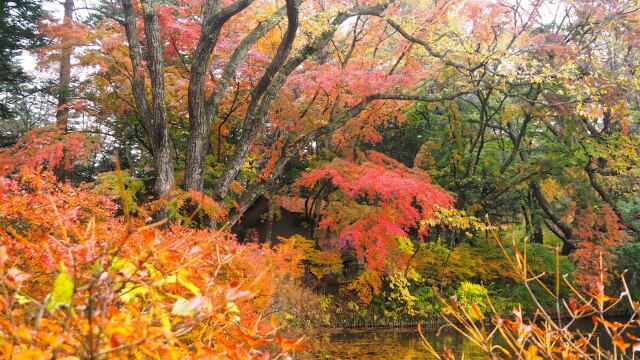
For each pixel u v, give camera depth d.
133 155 23.91
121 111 15.97
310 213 19.88
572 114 19.61
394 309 19.42
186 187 13.07
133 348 1.60
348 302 19.14
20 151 13.12
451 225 18.69
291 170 21.98
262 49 17.61
